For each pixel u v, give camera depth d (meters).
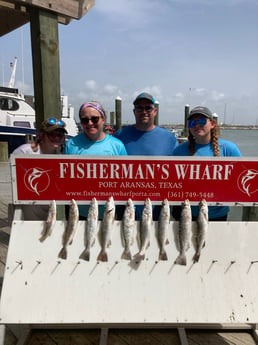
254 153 20.17
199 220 2.24
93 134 2.55
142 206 2.83
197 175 2.30
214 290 2.16
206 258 2.22
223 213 2.67
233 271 2.20
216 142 2.59
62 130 2.55
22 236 2.20
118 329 2.37
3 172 8.36
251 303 2.14
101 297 2.11
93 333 2.35
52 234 2.21
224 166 2.29
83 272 2.16
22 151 2.47
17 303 2.07
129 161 2.26
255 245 2.24
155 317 2.08
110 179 2.28
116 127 14.09
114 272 2.17
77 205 2.38
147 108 2.95
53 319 2.05
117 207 2.81
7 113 10.59
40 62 2.66
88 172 2.26
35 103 2.83
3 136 10.48
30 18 2.65
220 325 2.38
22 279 2.12
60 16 2.77
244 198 2.33
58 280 2.14
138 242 2.23
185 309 2.10
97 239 2.21
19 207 2.29
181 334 2.28
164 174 2.29
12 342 2.26
